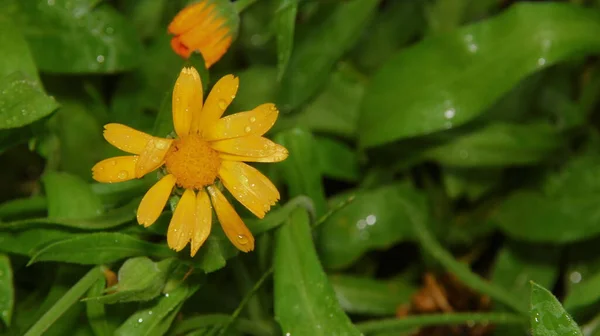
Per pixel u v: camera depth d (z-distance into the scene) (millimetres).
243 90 591
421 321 542
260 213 484
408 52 568
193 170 481
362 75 611
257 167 570
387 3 624
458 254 614
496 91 556
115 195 538
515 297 576
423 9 612
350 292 580
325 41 592
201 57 498
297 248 510
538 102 603
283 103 590
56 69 562
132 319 497
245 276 552
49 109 511
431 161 610
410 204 584
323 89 597
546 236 580
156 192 482
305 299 507
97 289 503
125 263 489
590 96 604
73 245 493
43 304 519
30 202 536
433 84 562
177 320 514
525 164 589
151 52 588
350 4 589
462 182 590
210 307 562
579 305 525
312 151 540
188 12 510
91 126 576
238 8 513
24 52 528
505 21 557
